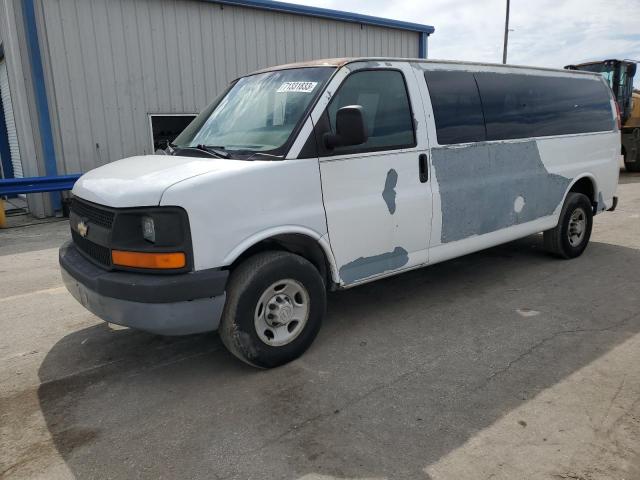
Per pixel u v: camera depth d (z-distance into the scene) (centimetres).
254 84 434
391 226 417
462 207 471
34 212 1048
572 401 322
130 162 403
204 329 330
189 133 442
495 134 499
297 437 292
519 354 387
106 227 332
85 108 1038
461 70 478
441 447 281
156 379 362
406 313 471
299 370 368
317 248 382
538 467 264
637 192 1215
